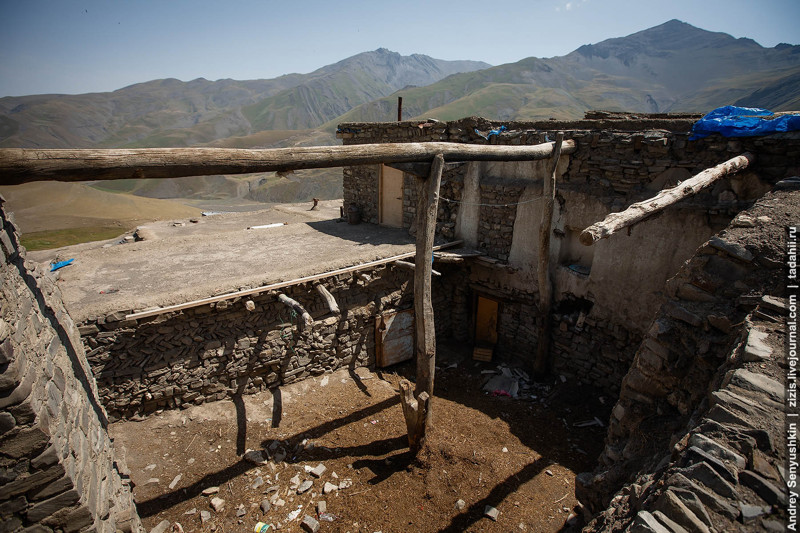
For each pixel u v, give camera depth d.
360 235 10.45
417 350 6.50
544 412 7.92
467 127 9.39
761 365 3.08
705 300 4.18
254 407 7.10
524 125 9.10
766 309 3.62
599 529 3.13
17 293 2.86
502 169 9.21
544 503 5.58
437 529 5.18
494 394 8.59
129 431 6.22
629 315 7.74
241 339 7.03
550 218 7.82
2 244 2.87
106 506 3.30
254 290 6.86
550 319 8.93
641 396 4.42
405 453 6.43
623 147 7.40
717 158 6.41
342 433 6.80
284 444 6.45
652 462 3.59
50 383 2.88
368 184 11.68
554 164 7.49
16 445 2.40
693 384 3.90
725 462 2.50
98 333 5.87
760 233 4.21
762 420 2.68
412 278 9.36
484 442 6.83
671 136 6.86
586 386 8.66
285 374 7.68
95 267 7.75
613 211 7.59
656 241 7.18
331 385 8.03
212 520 5.20
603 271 7.98
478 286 10.15
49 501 2.62
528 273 9.12
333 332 8.23
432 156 5.72
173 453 6.07
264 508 5.36
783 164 5.92
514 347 9.91
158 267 7.82
